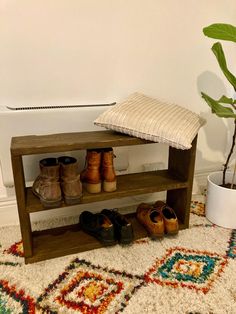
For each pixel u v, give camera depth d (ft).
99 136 3.61
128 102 3.81
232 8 4.64
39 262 3.55
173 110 3.87
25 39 3.68
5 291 3.09
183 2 4.31
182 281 3.25
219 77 5.00
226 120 5.37
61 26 3.79
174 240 4.03
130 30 4.16
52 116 3.85
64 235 4.00
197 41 4.62
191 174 4.06
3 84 3.77
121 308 2.87
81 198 3.50
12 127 3.69
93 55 4.08
